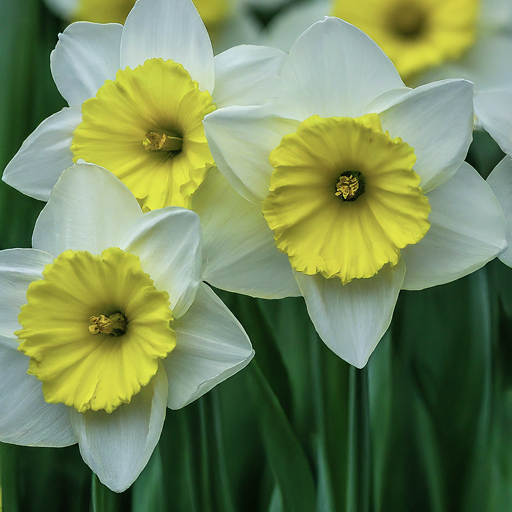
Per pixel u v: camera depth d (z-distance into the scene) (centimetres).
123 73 82
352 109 80
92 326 81
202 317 81
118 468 81
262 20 85
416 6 84
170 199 82
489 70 84
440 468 85
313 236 81
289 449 85
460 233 80
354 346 80
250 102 82
